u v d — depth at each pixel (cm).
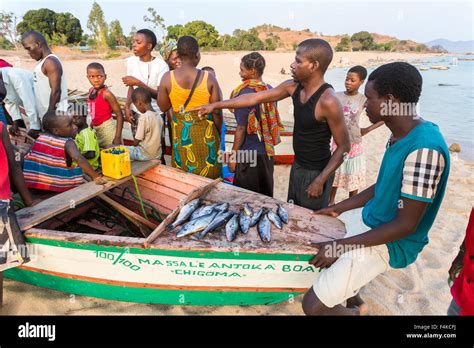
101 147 492
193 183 382
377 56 6481
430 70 3409
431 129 213
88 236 285
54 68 460
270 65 3562
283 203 339
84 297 334
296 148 335
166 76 377
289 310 333
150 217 393
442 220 514
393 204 235
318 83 302
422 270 398
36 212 307
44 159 351
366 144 896
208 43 5519
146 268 288
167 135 638
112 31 5097
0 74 486
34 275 327
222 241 282
